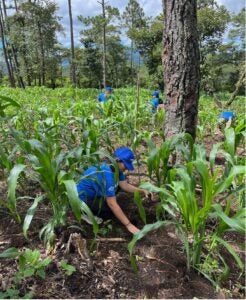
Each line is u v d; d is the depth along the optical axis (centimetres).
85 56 3625
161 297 197
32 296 190
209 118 603
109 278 206
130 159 257
